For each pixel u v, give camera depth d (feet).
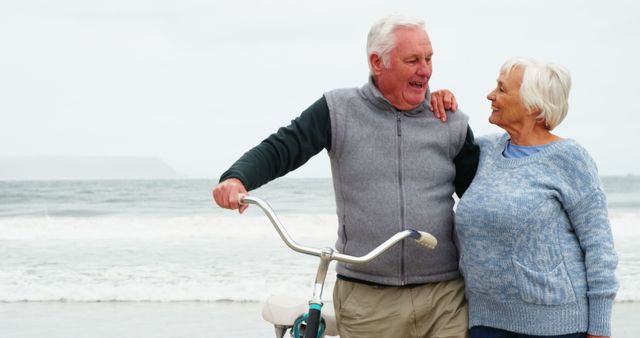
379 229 10.88
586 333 10.41
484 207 10.40
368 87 11.06
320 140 11.11
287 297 11.44
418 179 10.96
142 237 53.98
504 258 10.32
